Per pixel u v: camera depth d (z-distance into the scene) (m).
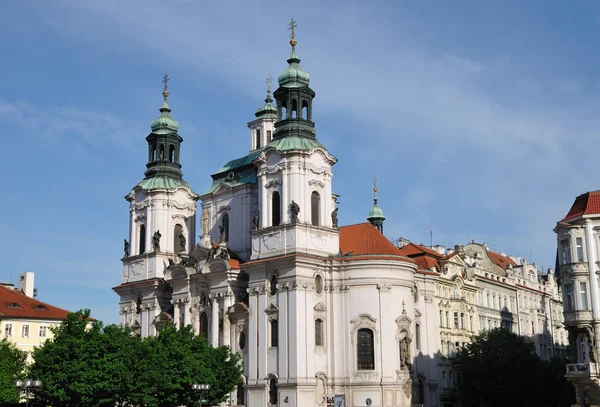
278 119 111.38
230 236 117.81
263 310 103.25
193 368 93.75
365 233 110.44
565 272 91.38
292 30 114.38
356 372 100.62
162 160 128.00
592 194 92.19
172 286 117.62
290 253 101.50
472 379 118.81
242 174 120.06
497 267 154.75
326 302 103.69
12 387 93.31
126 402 93.75
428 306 118.75
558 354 169.88
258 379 102.00
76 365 87.81
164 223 124.25
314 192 107.00
